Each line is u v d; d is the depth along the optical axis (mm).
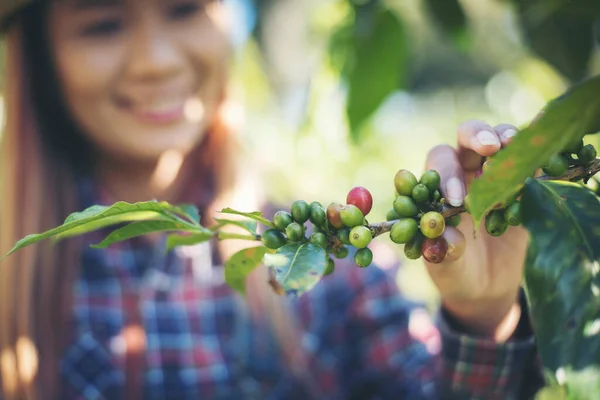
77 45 1061
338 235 494
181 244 551
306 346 1144
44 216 1136
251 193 1241
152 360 1080
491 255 641
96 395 1054
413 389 1081
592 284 428
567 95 405
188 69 1116
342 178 1735
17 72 1153
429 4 1039
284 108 1929
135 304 1105
